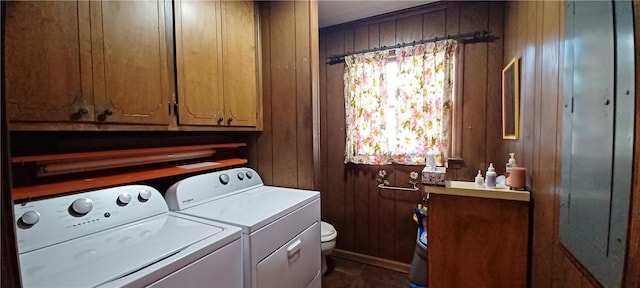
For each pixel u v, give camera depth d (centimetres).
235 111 166
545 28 117
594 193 74
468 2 210
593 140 74
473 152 213
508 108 179
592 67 75
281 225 129
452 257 165
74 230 96
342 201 263
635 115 56
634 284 57
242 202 145
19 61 84
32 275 72
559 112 102
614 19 64
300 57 177
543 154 120
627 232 59
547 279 117
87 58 99
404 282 223
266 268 117
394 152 234
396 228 242
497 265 154
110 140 134
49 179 112
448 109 215
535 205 135
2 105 47
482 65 208
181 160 166
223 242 99
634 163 57
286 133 184
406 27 229
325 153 267
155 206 123
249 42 178
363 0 212
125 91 111
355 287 216
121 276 73
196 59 141
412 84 225
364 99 241
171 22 130
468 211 160
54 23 91
